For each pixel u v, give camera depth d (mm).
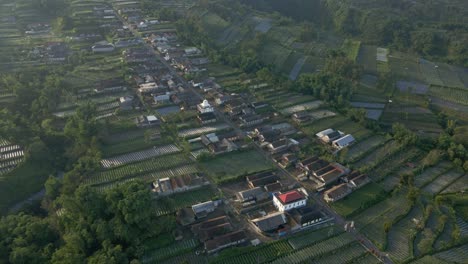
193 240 129875
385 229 137750
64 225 131125
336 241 133375
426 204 153250
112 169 162750
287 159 172000
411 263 126625
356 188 159000
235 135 191125
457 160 177375
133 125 191875
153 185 153875
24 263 118000
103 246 117875
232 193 153750
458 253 132625
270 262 124062
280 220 137625
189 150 176250
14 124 185500
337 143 183875
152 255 123125
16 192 157875
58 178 167375
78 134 175125
